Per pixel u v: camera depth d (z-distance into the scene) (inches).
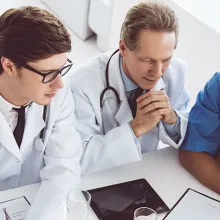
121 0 114.0
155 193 59.5
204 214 57.2
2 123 55.0
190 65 106.7
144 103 62.5
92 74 65.6
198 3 106.1
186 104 76.3
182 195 60.1
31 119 57.2
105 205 56.7
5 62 49.6
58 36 47.9
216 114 65.3
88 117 65.5
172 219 55.9
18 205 54.9
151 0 59.2
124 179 61.6
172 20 57.3
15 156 58.0
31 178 64.0
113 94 65.6
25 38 47.5
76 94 65.2
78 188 56.2
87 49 131.9
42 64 48.5
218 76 64.9
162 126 68.4
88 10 128.6
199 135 66.0
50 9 145.1
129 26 58.0
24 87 51.1
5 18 48.6
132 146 63.2
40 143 59.4
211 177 62.6
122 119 67.1
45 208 53.6
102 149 62.9
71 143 60.4
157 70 58.8
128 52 59.6
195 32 101.9
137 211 51.4
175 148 68.1
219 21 100.0
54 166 59.3
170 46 57.6
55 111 58.7
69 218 52.8
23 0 147.5
